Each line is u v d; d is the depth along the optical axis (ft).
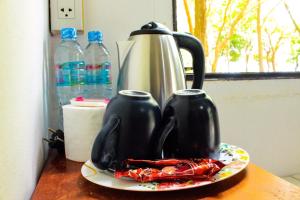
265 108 3.21
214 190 1.39
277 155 3.29
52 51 2.65
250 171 1.63
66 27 2.61
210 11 3.14
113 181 1.45
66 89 2.48
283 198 1.28
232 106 3.09
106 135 1.50
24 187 1.35
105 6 2.77
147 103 1.60
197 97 1.66
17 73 1.25
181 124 1.61
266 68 3.34
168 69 2.09
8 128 1.09
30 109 1.53
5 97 1.06
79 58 2.60
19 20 1.31
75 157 1.98
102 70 2.60
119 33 2.81
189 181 1.41
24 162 1.35
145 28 2.15
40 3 2.06
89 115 1.92
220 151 1.84
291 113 3.31
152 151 1.59
